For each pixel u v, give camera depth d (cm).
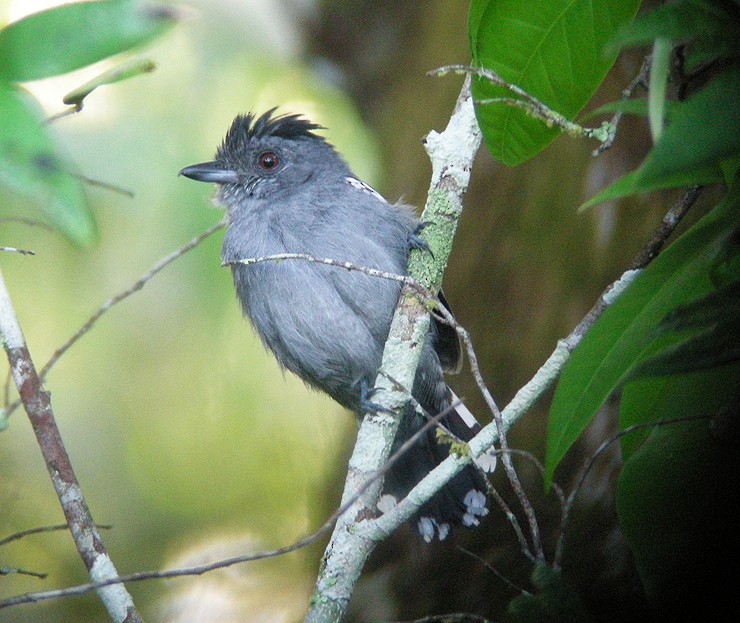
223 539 1365
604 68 589
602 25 573
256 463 1373
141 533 1357
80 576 1261
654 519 531
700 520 522
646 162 361
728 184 484
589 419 517
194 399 1336
